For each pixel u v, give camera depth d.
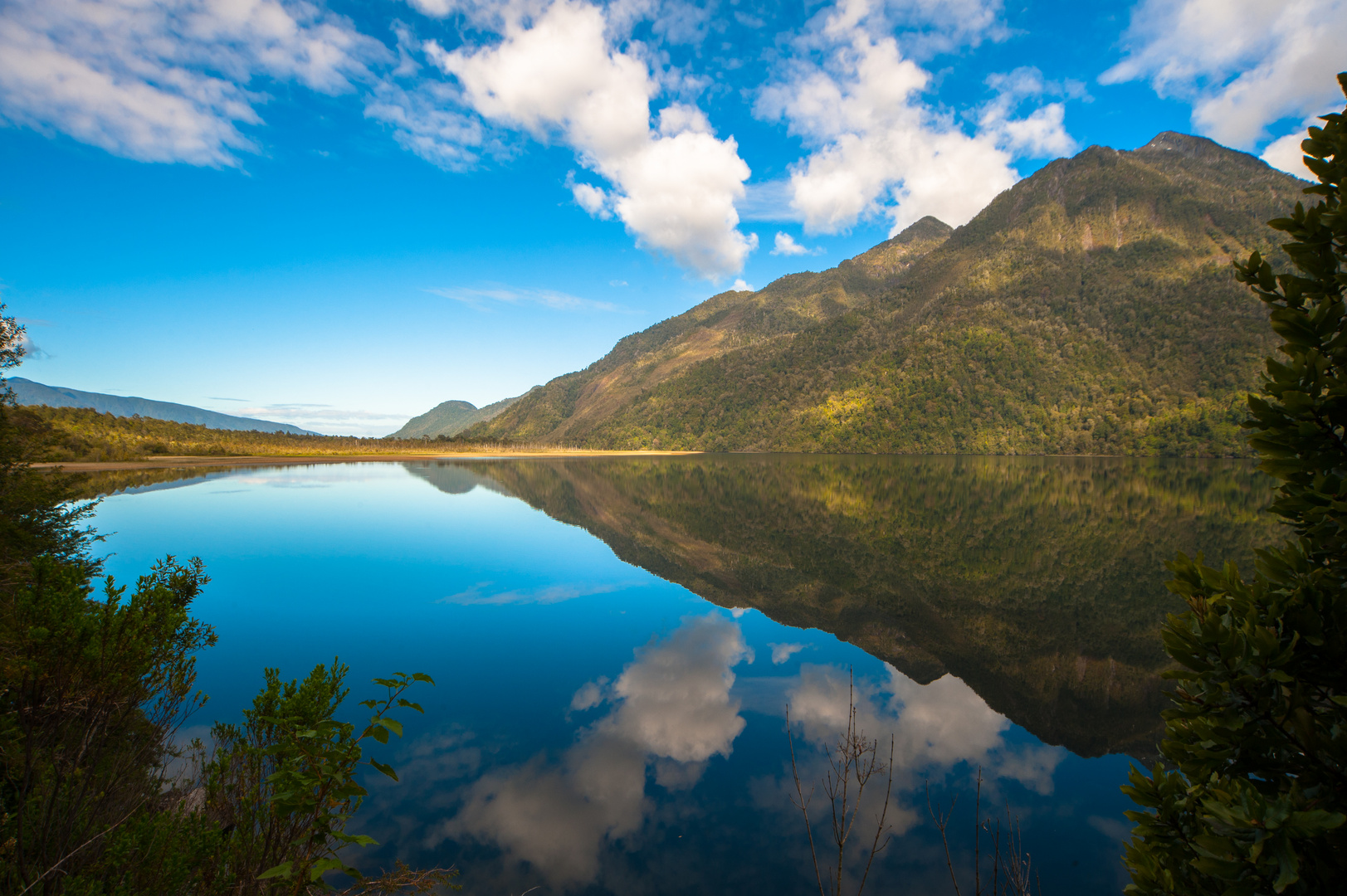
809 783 6.98
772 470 82.62
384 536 25.50
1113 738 8.88
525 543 24.86
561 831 5.92
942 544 26.42
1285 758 1.96
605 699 9.32
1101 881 5.45
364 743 7.65
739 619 14.78
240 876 2.59
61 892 2.32
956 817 6.51
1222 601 2.17
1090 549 24.91
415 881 2.94
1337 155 2.00
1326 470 1.91
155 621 3.14
